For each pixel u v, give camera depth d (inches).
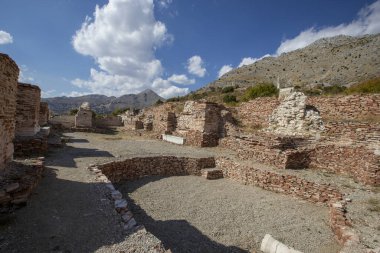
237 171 446.6
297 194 356.2
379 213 249.3
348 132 438.6
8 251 142.6
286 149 465.1
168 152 547.8
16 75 257.9
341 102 597.3
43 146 406.6
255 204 332.5
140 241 167.5
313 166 436.8
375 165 341.7
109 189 264.8
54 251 147.9
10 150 257.1
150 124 991.6
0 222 168.6
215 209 313.1
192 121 711.7
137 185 391.2
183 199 343.3
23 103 446.0
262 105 750.5
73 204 217.3
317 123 529.7
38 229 169.5
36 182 244.2
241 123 788.0
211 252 219.5
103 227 182.5
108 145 617.6
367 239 200.2
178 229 256.1
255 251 226.1
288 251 205.9
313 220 284.7
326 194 323.6
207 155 524.1
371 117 538.9
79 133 890.7
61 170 324.2
